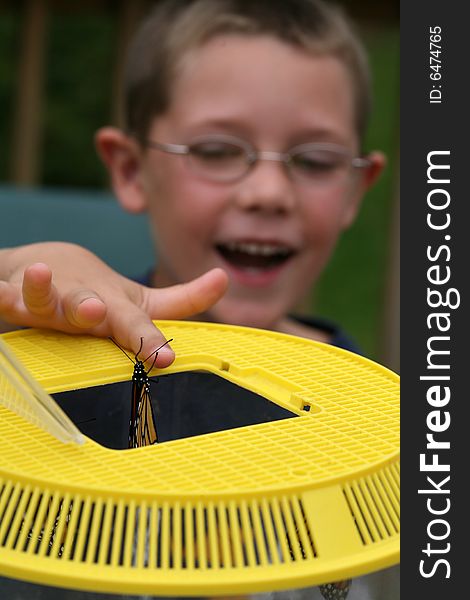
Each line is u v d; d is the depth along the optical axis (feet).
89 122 18.94
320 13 6.98
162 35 6.98
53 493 2.39
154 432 3.23
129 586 2.20
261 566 2.29
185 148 6.49
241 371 3.38
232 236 6.48
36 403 2.58
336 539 2.39
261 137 6.40
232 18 6.64
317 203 6.59
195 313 3.96
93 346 3.49
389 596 2.62
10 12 9.98
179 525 2.30
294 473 2.52
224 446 2.68
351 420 2.93
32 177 9.57
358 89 7.10
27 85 9.41
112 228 7.94
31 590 2.43
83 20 18.65
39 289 3.39
